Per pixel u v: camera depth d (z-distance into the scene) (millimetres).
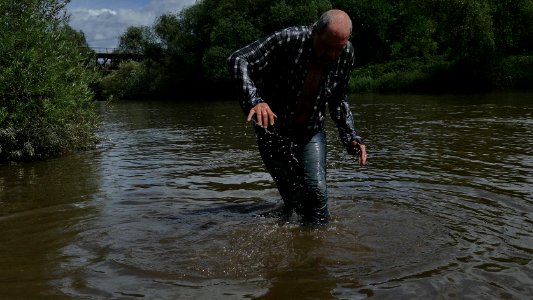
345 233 3920
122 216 4625
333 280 3025
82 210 4895
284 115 4059
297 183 4305
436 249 3498
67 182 6395
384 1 39156
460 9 27094
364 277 3057
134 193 5613
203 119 17109
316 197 4066
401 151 8023
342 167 6711
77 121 9688
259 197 5309
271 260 3404
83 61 10086
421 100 21547
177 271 3248
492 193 5008
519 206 4523
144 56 43125
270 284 2998
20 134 8336
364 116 14875
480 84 27797
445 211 4438
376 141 9359
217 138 11070
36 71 8492
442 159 7141
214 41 35219
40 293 2955
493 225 4000
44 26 9062
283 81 3936
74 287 3031
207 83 38906
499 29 27359
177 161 7906
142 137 11641
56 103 8680
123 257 3529
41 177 6812
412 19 36906
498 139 9055
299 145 4227
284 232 3992
